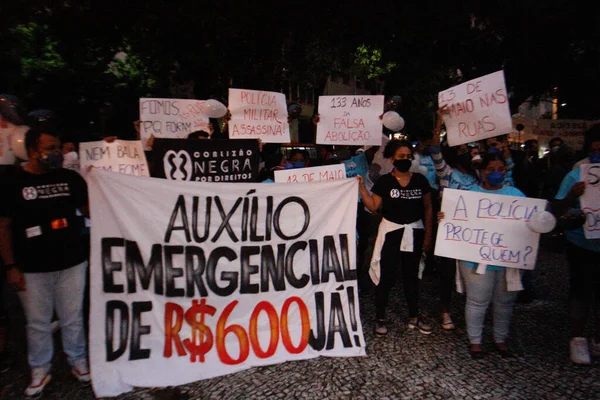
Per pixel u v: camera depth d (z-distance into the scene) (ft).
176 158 15.10
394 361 12.65
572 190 11.84
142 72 47.09
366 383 11.43
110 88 47.06
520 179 26.22
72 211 11.10
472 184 14.67
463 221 12.75
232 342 12.14
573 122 40.40
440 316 16.20
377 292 14.48
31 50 39.45
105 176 11.35
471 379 11.65
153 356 11.43
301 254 13.15
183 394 10.85
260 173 19.19
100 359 11.03
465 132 14.75
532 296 17.39
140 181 11.74
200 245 12.21
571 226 12.00
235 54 30.42
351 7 28.53
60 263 10.70
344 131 17.53
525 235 12.27
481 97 14.40
